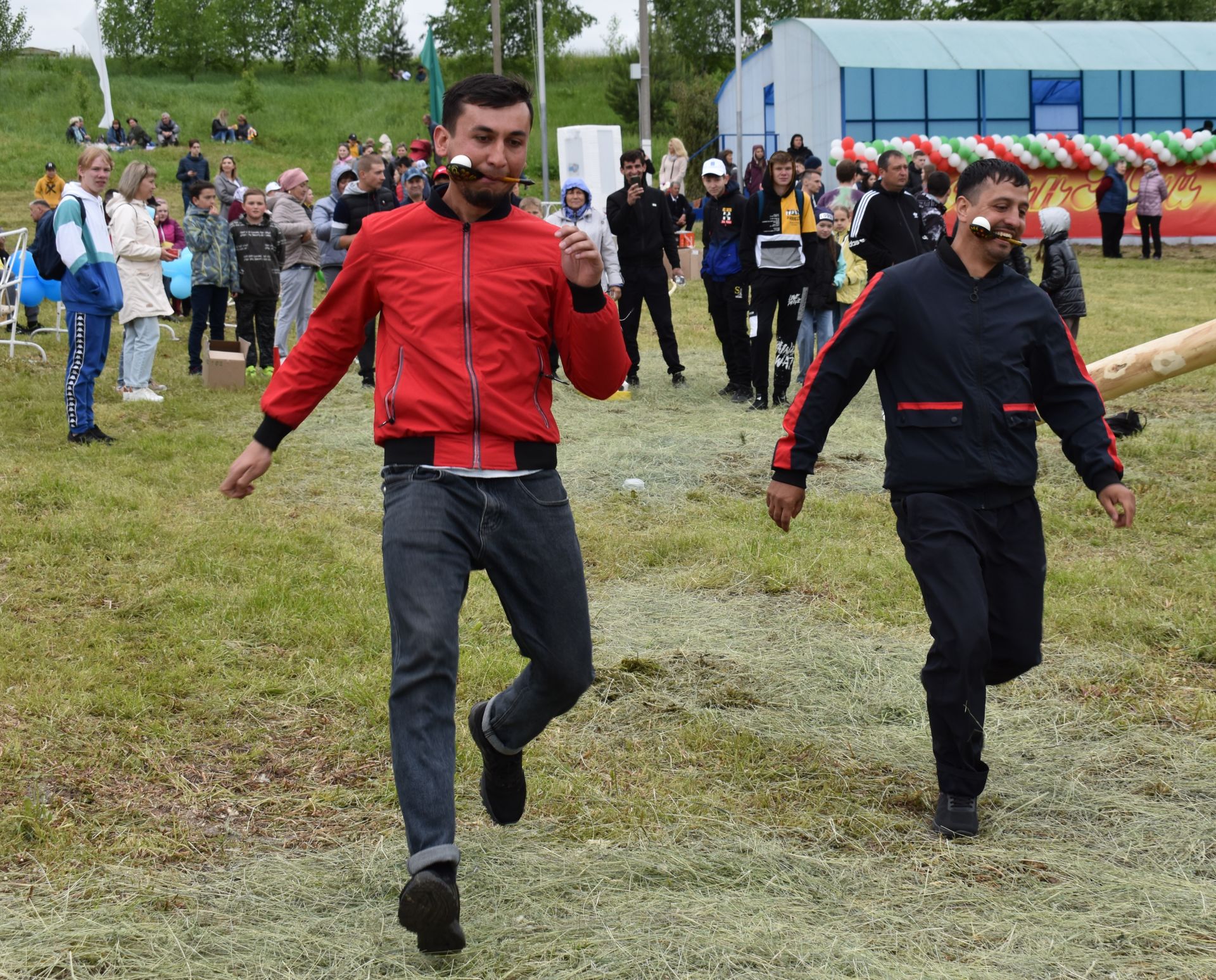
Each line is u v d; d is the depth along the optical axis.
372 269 2.96
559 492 2.99
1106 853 3.47
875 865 3.39
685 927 2.99
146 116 46.03
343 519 6.96
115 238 9.79
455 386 2.87
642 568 6.28
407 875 3.27
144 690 4.49
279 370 3.06
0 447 8.12
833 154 28.58
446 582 2.83
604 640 5.21
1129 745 4.20
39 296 12.79
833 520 7.02
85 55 66.81
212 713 4.34
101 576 5.73
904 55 29.05
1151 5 48.50
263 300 11.54
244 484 3.05
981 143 28.25
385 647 5.02
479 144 2.87
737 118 28.64
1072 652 5.03
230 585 5.68
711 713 4.47
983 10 54.28
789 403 10.46
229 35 67.56
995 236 3.51
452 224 2.95
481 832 3.54
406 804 2.73
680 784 3.89
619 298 11.12
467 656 4.92
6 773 3.81
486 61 66.06
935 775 4.03
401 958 2.86
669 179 21.03
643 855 3.39
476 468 2.87
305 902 3.14
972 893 3.21
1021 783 3.94
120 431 8.98
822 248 10.27
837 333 3.71
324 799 3.76
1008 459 3.57
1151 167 25.72
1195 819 3.66
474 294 2.89
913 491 3.63
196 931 2.98
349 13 68.62
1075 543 6.62
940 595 3.51
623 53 60.94
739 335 10.62
